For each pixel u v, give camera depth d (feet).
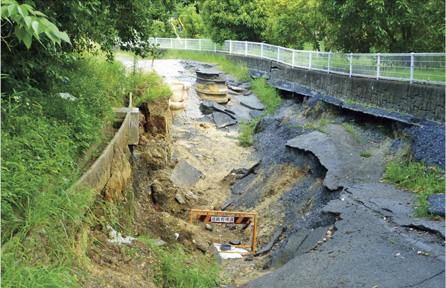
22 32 10.82
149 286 19.83
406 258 20.98
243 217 34.88
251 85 82.17
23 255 14.71
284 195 40.75
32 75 25.81
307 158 42.60
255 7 100.01
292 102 70.23
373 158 37.93
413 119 38.70
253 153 57.52
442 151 32.19
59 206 17.67
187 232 31.73
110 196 25.67
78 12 25.54
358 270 20.63
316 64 64.75
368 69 49.73
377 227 24.84
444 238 22.27
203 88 75.41
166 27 41.47
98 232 21.54
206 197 46.21
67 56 26.71
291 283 21.33
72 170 21.90
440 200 26.35
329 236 26.21
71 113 25.22
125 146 35.40
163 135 49.57
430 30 50.49
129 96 46.62
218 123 69.15
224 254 32.55
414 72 41.81
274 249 32.04
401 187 31.01
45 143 20.94
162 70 88.89
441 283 18.38
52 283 13.88
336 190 32.89
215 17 100.94
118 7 34.91
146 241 24.38
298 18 73.92
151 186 41.81
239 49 96.53
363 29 54.39
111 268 19.35
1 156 17.53
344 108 50.55
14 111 21.61
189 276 22.48
